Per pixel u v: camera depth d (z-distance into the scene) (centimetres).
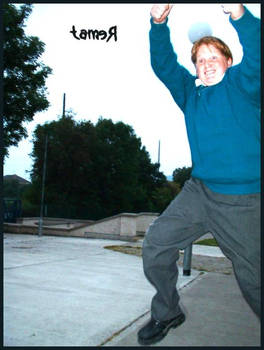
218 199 183
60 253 789
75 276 502
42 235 1345
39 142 2545
